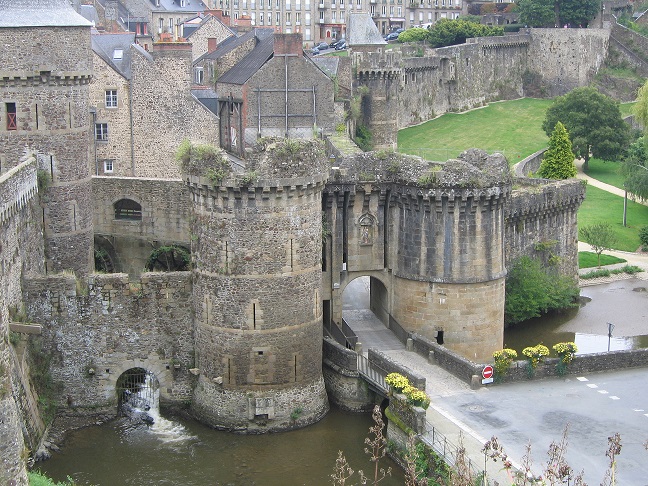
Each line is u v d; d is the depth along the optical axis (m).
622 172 110.88
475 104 151.88
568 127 124.25
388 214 63.47
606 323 78.69
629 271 93.19
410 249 62.62
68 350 56.03
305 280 54.94
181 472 50.78
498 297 63.16
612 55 161.62
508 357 56.00
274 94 82.19
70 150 62.50
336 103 92.56
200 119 83.62
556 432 49.50
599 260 94.88
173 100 83.25
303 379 55.69
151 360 56.91
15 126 61.25
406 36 169.38
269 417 54.97
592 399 53.78
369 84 108.75
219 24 119.94
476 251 61.66
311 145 53.81
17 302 53.78
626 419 51.09
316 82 82.56
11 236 53.06
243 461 51.94
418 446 48.62
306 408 55.78
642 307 83.25
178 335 56.75
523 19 168.00
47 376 55.94
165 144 83.94
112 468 51.19
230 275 54.03
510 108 150.25
